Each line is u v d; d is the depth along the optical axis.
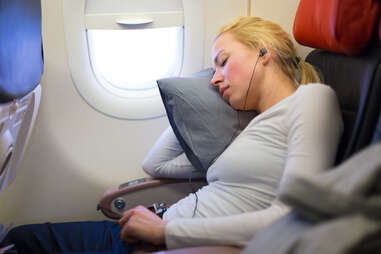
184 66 1.87
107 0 1.76
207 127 1.45
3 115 1.17
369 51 1.15
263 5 1.79
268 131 1.23
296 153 1.04
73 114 1.91
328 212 0.62
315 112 1.08
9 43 1.12
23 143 1.57
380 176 0.60
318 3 1.30
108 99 1.90
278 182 1.20
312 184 0.64
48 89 1.87
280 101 1.25
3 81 1.09
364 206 0.59
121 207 1.71
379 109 0.99
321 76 1.39
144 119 1.94
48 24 1.80
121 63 1.89
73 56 1.82
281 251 0.63
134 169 1.99
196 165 1.49
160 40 1.88
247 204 1.24
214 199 1.30
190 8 1.80
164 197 1.73
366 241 0.57
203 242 1.08
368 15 1.05
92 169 1.98
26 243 1.57
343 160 1.07
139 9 1.78
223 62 1.40
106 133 1.94
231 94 1.39
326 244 0.57
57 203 1.99
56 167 1.96
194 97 1.47
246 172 1.24
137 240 1.25
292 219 0.71
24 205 1.97
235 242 1.04
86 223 1.71
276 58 1.37
